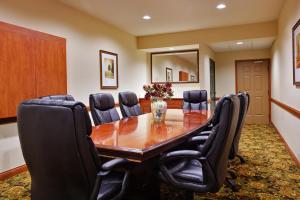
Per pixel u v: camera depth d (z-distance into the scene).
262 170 2.88
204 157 1.47
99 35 4.69
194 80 6.05
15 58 2.96
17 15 3.08
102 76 4.75
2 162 2.90
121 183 1.52
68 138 1.13
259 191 2.32
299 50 2.85
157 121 2.72
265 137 4.81
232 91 7.02
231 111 1.39
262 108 6.82
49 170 1.25
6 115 2.86
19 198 2.34
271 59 6.36
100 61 4.70
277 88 5.22
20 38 3.04
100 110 3.02
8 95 2.88
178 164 1.78
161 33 5.73
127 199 2.03
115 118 3.19
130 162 1.55
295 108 3.19
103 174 1.27
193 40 5.53
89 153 1.19
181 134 1.99
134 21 4.76
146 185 2.03
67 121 1.12
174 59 6.26
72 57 4.01
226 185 2.46
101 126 2.48
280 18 4.39
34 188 1.37
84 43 4.29
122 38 5.45
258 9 4.16
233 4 3.89
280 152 3.67
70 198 1.26
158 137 1.86
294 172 2.81
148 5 3.91
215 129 1.43
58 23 3.72
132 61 5.87
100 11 4.18
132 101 3.65
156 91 2.73
